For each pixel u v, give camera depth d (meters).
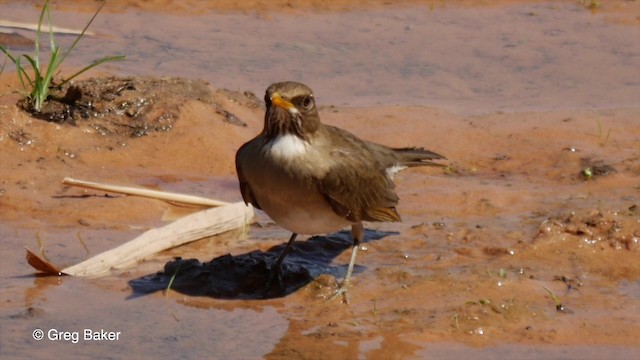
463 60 21.73
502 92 19.83
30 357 9.96
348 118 17.83
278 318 10.94
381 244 12.98
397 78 20.52
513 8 25.50
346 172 11.20
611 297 11.55
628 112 18.31
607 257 12.59
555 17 24.81
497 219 13.80
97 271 11.95
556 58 21.92
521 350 10.27
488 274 11.91
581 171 15.53
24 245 12.64
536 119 17.83
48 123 15.96
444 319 10.83
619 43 23.00
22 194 14.02
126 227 13.36
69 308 11.03
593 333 10.64
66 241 12.80
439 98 19.39
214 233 13.19
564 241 12.86
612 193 14.77
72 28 22.53
